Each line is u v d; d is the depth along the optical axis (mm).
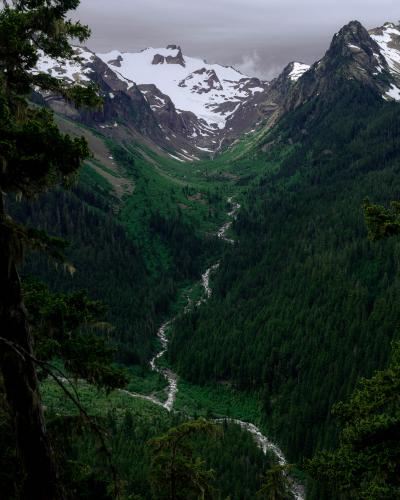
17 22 13664
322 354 105438
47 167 12258
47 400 77188
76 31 15312
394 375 17156
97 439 12750
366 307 119188
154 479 18203
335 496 60406
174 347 123625
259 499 57594
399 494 15555
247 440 80188
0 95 12070
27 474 12438
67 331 15422
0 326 12109
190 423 18344
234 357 113750
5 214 12258
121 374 15070
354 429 17172
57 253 12828
